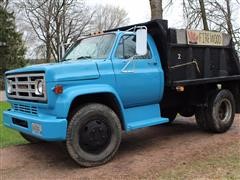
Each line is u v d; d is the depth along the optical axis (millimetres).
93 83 5875
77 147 5660
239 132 8094
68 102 5480
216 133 8031
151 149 6816
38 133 5555
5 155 6664
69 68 5645
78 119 5648
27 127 5891
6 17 34344
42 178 5414
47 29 31328
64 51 7520
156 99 6891
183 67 7254
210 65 7926
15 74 6285
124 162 6027
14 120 6344
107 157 5957
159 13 12078
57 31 30203
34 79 5762
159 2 12086
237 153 6246
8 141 7637
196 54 7562
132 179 5191
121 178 5254
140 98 6586
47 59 31469
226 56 8391
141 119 6699
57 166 5973
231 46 8438
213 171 5359
